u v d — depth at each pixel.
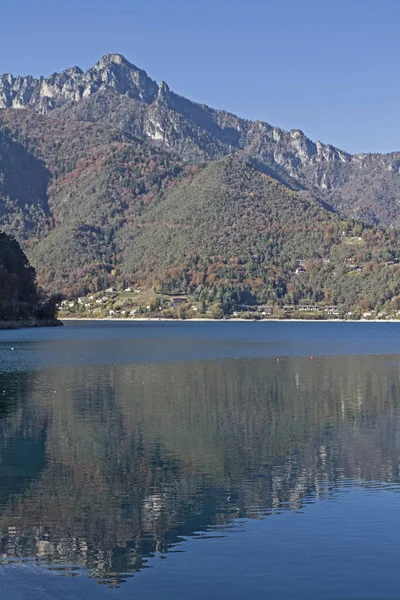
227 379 92.38
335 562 29.19
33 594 26.91
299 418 61.19
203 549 30.69
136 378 92.88
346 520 33.84
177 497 37.84
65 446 49.75
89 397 73.94
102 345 169.25
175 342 186.25
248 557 29.78
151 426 57.19
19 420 59.62
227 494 38.34
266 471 43.00
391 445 50.00
